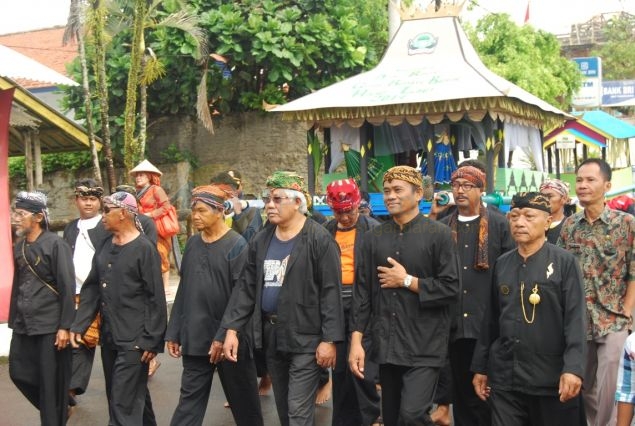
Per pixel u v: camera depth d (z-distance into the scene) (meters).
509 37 23.20
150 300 6.25
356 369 5.55
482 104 11.50
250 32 16.55
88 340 7.21
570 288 4.88
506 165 12.42
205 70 16.06
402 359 5.39
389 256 5.51
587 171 5.98
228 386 6.06
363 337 5.93
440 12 13.33
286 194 5.78
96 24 14.59
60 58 27.03
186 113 18.25
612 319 5.87
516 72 22.16
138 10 14.40
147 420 6.68
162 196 10.34
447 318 5.48
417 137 12.45
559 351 4.92
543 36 24.53
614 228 5.92
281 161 17.67
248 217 9.23
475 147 13.04
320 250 5.73
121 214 6.25
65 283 6.39
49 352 6.40
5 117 11.38
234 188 9.23
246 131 17.92
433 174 12.25
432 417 6.93
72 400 7.72
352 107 12.07
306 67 17.52
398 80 12.61
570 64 25.28
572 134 18.59
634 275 5.84
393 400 5.62
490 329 5.23
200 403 6.09
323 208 12.58
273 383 5.87
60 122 14.49
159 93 17.88
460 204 6.46
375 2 20.27
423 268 5.44
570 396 4.71
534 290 4.95
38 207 6.49
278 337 5.76
